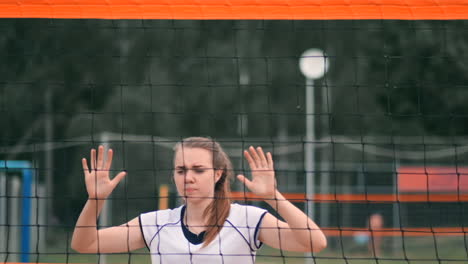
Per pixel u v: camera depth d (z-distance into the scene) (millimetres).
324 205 30453
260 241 7195
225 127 47625
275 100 47656
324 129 43938
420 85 10984
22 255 20203
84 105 43844
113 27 11570
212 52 48406
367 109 45094
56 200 33312
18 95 38156
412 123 43281
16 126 37781
